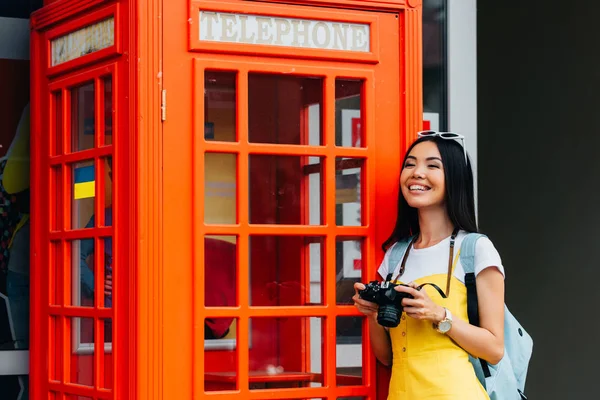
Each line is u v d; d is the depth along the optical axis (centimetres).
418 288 321
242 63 347
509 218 666
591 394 605
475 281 331
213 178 344
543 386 641
